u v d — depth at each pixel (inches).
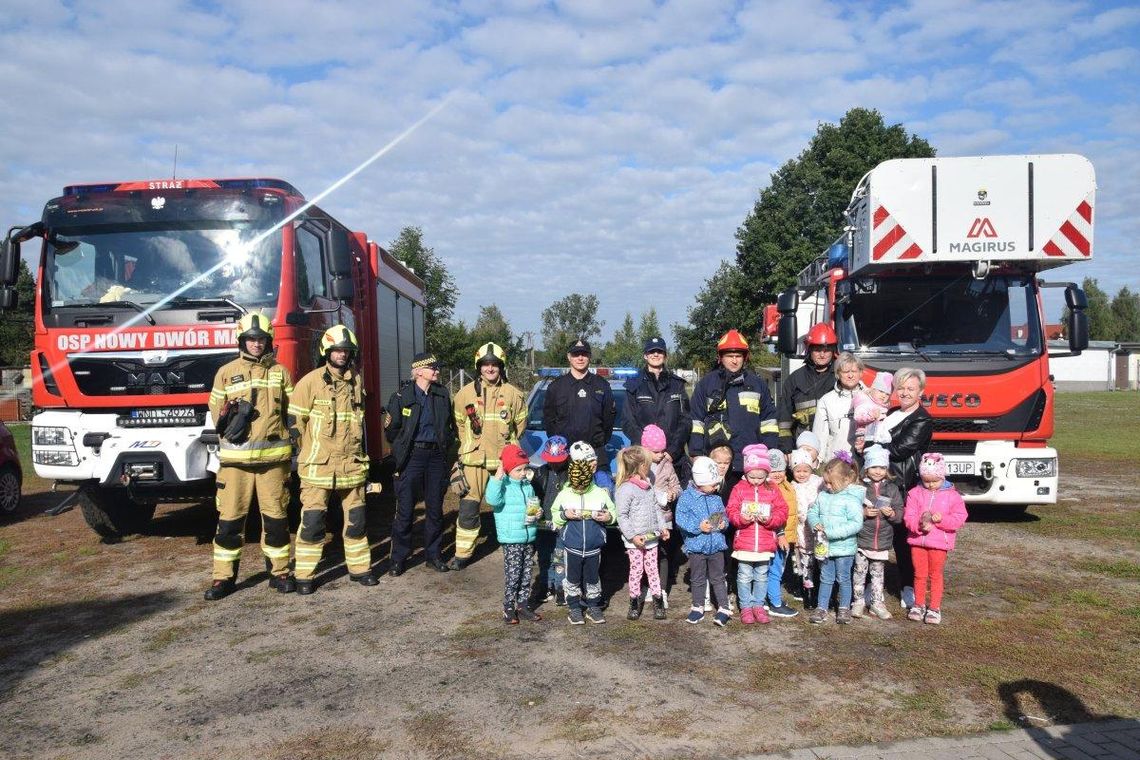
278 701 175.0
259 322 260.2
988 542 319.9
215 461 294.0
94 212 308.2
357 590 263.0
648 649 204.8
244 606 245.6
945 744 151.4
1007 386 330.6
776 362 1644.9
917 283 350.9
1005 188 328.8
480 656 200.7
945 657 196.5
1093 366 2289.6
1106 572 274.7
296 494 347.6
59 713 170.9
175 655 204.1
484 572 285.7
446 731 159.2
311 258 333.1
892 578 276.1
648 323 2372.0
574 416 252.7
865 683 180.9
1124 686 177.8
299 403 260.4
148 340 297.0
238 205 308.8
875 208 333.4
